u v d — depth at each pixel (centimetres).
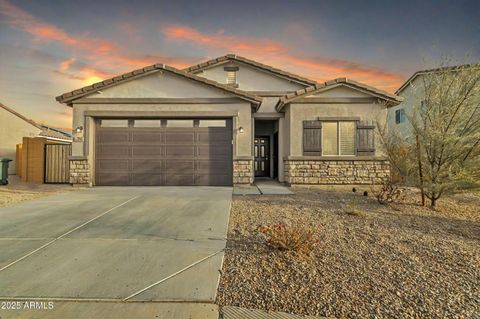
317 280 301
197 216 588
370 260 354
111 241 434
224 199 777
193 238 448
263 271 325
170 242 429
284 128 1251
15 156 1567
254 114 1291
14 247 405
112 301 263
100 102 1068
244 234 466
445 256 367
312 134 1091
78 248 403
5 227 504
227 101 1074
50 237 451
